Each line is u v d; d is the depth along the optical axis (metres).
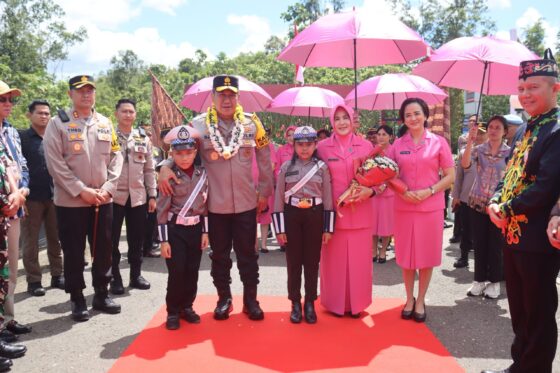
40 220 4.91
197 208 3.89
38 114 5.04
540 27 26.59
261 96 7.04
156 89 7.92
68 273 4.08
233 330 3.82
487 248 4.68
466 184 5.81
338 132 4.03
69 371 3.16
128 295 4.82
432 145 4.05
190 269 3.95
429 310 4.34
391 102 7.55
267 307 4.38
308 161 3.96
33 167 4.89
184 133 3.78
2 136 3.82
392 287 5.10
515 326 2.94
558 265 2.68
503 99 25.69
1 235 3.29
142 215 5.03
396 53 4.93
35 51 27.58
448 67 5.10
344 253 4.07
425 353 3.40
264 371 3.12
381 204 6.08
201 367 3.18
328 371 3.13
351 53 5.07
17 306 4.48
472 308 4.40
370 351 3.44
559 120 2.56
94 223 4.18
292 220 3.93
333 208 4.02
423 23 27.92
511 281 2.86
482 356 3.38
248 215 4.03
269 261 6.27
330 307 4.17
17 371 3.17
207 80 6.75
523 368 2.85
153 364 3.23
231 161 3.93
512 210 2.66
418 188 3.99
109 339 3.70
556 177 2.47
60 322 4.06
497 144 4.66
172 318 3.87
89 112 4.18
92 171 4.09
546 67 2.62
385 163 3.83
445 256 6.58
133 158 4.91
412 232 4.00
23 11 27.11
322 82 23.16
